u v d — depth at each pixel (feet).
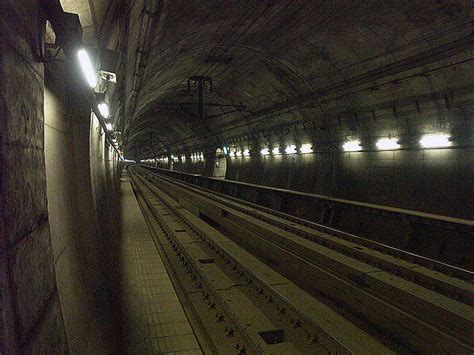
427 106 38.65
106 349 10.78
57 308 5.96
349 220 43.50
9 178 4.05
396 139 44.34
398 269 24.11
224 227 48.19
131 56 26.48
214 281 20.57
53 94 9.20
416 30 32.63
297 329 16.26
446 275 22.47
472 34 29.14
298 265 27.30
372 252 27.84
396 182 44.52
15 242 4.15
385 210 36.55
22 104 4.75
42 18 5.93
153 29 26.68
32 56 5.36
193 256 26.12
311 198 50.75
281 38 43.24
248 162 94.94
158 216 47.85
